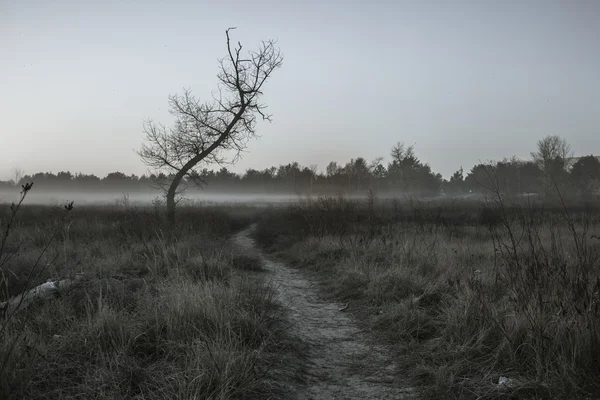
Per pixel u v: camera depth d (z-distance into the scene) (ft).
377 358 13.75
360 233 35.91
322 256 32.09
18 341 10.94
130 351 11.83
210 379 10.04
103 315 12.98
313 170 196.54
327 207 47.39
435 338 14.14
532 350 11.86
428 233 36.50
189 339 12.59
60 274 20.77
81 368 10.75
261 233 49.75
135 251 27.78
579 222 38.58
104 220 47.75
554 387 10.13
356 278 23.13
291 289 23.77
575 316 12.12
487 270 21.09
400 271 21.83
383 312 17.90
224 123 49.78
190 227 40.73
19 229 37.06
